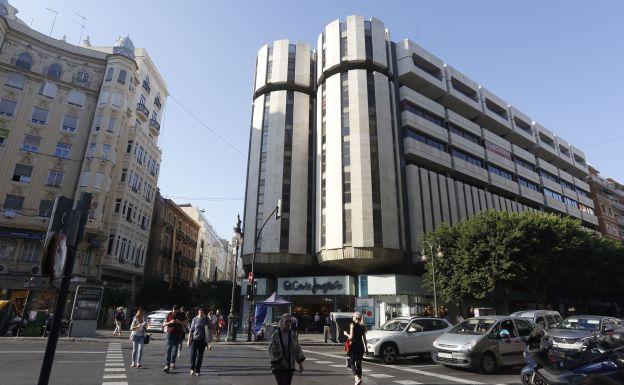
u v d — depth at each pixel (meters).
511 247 27.77
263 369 11.55
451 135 47.09
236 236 24.81
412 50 46.31
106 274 35.81
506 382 9.87
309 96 45.22
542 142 66.00
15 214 31.73
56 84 36.28
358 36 42.09
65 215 4.68
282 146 41.62
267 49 47.00
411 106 44.66
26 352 13.51
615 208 82.00
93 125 36.19
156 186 46.22
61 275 4.29
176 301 42.56
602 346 6.65
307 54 46.81
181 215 57.50
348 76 40.50
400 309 32.66
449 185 44.34
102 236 33.94
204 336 10.36
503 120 57.62
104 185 34.78
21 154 33.47
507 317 12.64
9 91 34.25
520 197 56.69
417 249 37.00
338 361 14.11
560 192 65.44
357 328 9.24
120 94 37.78
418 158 42.50
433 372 11.51
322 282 35.03
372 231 34.97
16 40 35.53
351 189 36.38
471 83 54.25
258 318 24.20
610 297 42.28
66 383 8.49
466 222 31.22
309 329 35.81
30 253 32.06
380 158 37.88
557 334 12.44
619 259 37.47
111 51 42.97
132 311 37.62
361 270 36.66
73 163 35.28
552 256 29.03
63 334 22.00
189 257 61.84
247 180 43.09
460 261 29.27
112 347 16.66
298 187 40.62
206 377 9.83
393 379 10.16
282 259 37.72
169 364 10.45
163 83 50.97
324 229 37.19
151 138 44.44
